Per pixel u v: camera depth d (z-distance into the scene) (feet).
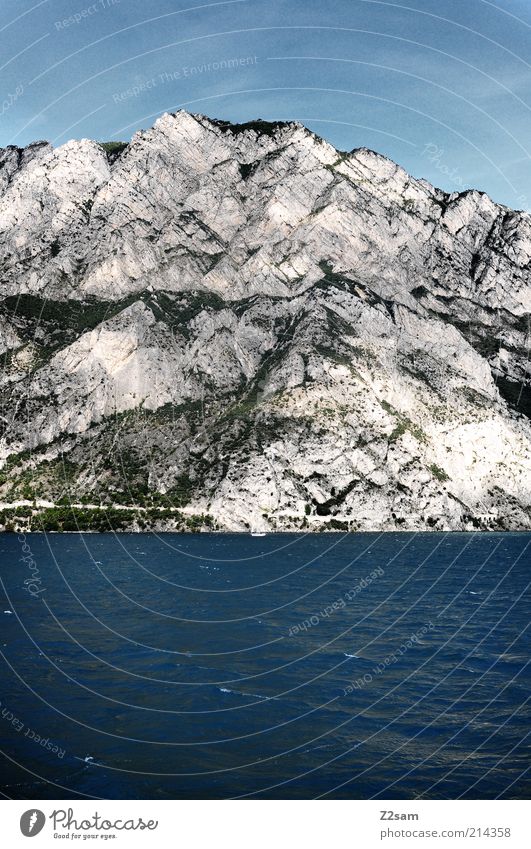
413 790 80.23
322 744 94.17
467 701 114.32
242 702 113.39
